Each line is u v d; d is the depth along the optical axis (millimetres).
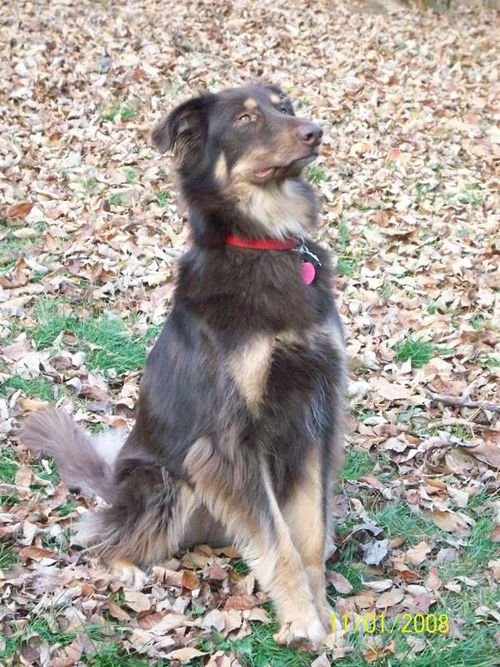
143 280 3074
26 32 5094
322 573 2168
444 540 2318
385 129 4508
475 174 4078
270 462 2201
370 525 2326
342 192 3768
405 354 2873
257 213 2193
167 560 2273
